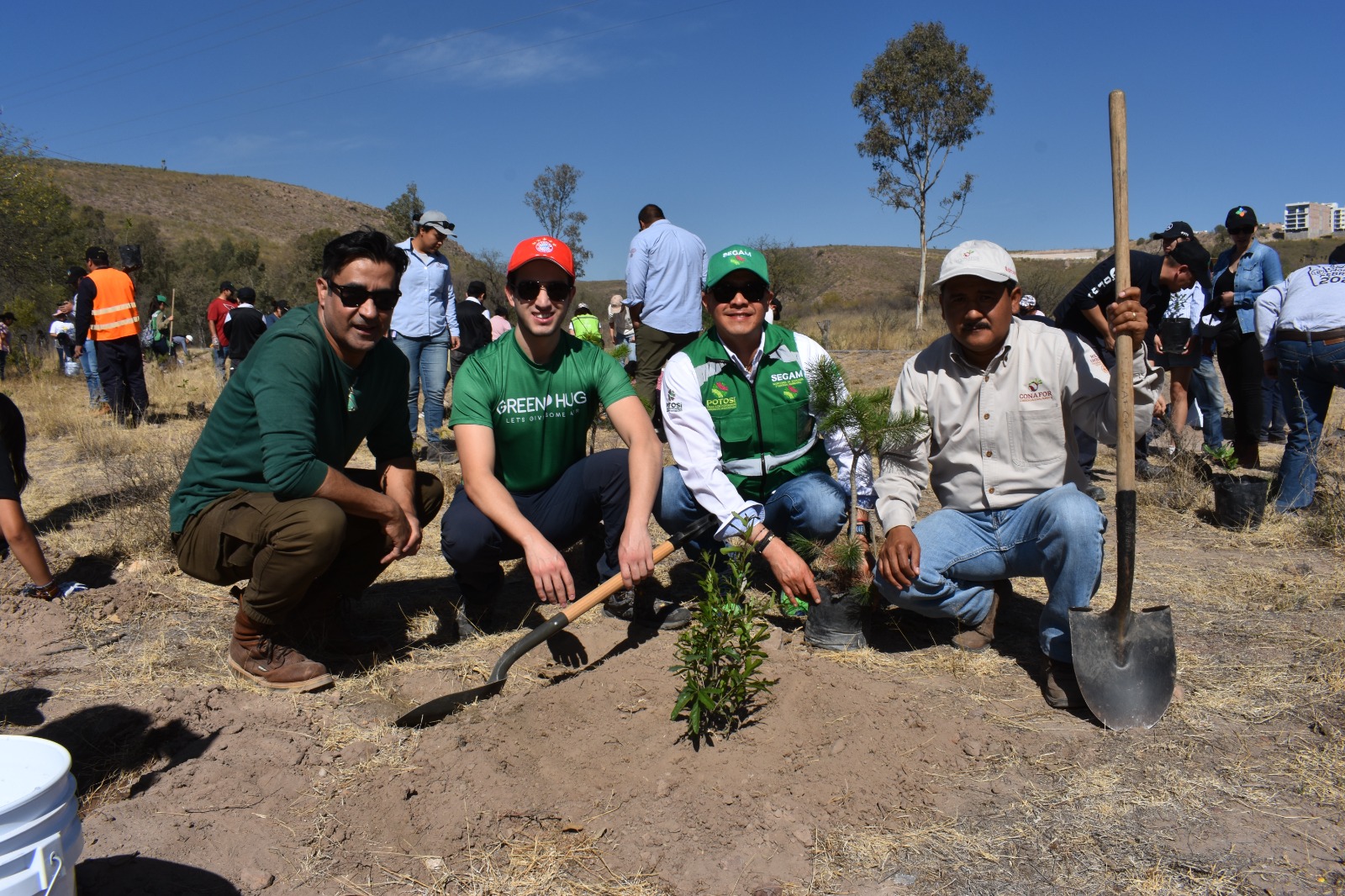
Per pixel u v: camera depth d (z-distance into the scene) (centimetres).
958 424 329
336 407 327
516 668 347
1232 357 709
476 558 358
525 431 361
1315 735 278
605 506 371
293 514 302
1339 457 666
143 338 1925
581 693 304
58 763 169
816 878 220
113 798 261
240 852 231
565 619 324
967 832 236
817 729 282
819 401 354
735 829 240
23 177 2411
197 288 4344
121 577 460
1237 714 293
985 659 344
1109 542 506
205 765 269
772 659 322
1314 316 531
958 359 327
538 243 341
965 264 301
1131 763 266
